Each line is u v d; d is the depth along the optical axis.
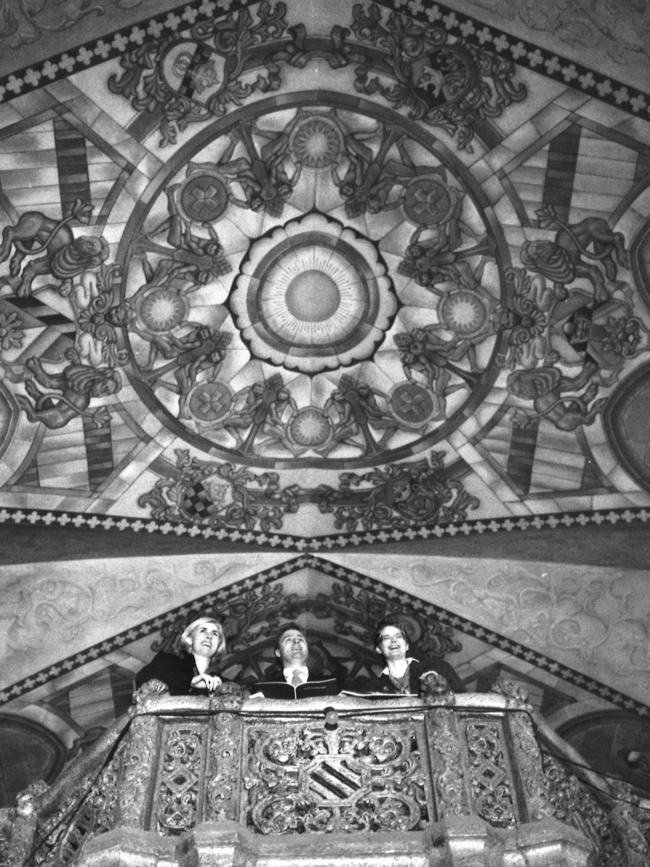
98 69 9.02
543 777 7.94
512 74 9.20
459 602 10.80
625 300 9.91
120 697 10.77
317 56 9.30
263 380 10.51
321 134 9.68
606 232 9.71
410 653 10.02
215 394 10.45
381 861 7.43
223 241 9.94
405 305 10.24
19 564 10.33
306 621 11.28
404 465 10.74
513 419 10.44
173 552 10.68
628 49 8.91
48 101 9.06
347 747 8.05
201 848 7.36
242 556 10.86
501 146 9.52
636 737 10.62
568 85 9.15
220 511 10.81
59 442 10.23
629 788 8.48
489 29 9.02
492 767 7.99
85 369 10.08
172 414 10.40
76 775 8.22
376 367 10.48
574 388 10.26
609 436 10.30
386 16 9.06
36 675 10.51
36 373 9.99
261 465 10.74
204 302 10.12
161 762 8.01
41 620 10.47
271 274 10.14
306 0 9.02
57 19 8.75
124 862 7.41
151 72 9.14
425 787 7.86
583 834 7.79
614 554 10.49
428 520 10.82
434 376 10.41
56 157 9.33
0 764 10.66
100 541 10.59
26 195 9.41
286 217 9.92
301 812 7.77
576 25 8.88
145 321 10.05
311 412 10.64
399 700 8.34
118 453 10.42
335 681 9.31
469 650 10.91
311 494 10.87
